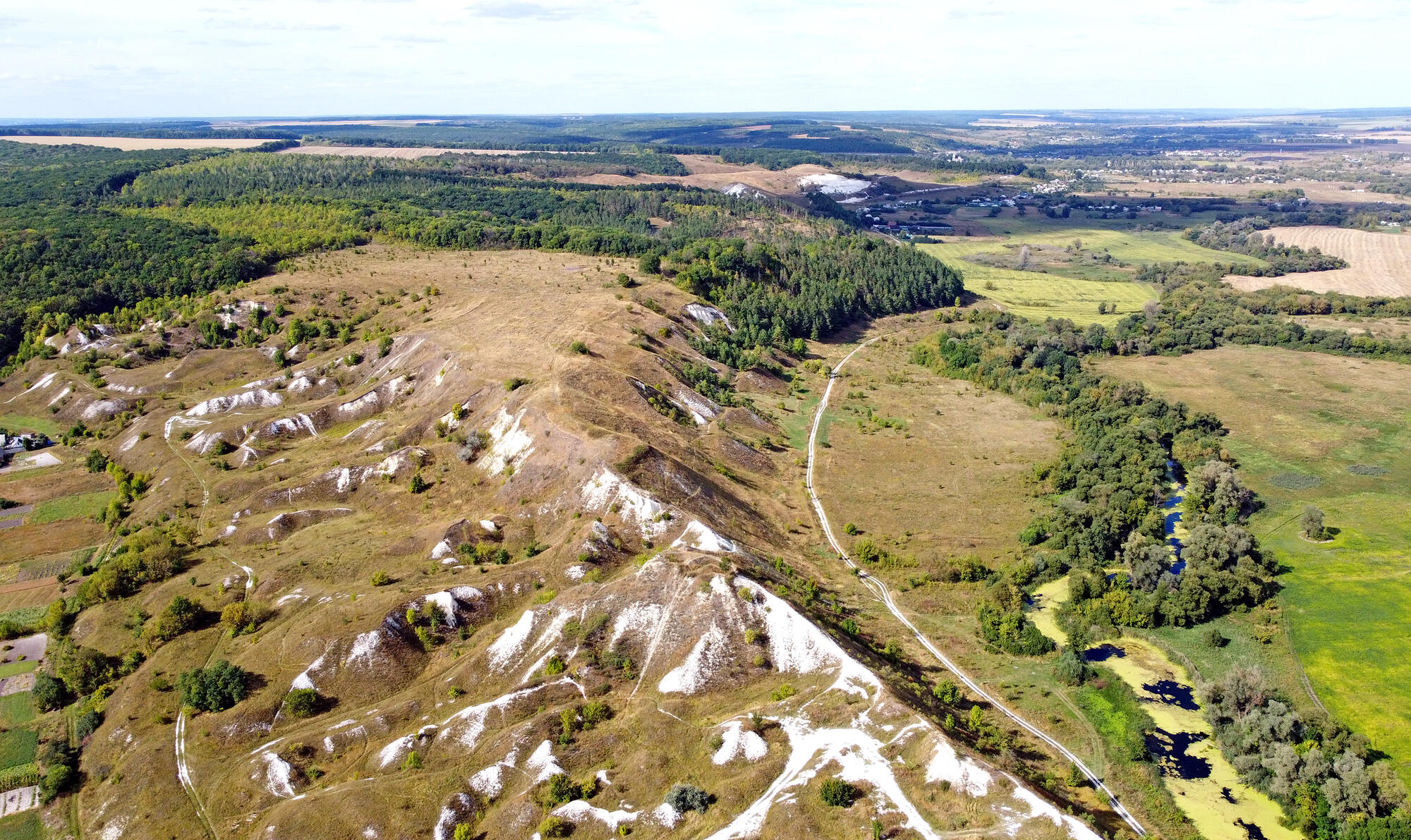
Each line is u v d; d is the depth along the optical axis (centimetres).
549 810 7294
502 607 9625
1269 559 11644
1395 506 13400
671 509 10781
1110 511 12438
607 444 11731
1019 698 9156
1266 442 15962
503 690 8562
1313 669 9662
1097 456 14350
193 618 9788
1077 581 11012
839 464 14738
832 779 7300
